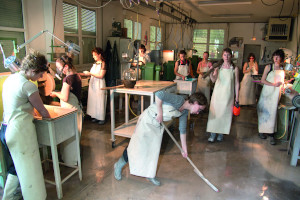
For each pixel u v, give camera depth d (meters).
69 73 2.68
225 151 3.30
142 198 2.25
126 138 3.64
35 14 4.23
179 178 2.60
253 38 9.68
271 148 3.43
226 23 10.13
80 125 2.84
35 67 1.88
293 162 2.93
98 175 2.62
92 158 3.00
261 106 3.63
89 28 5.66
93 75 3.96
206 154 3.20
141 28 8.32
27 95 1.86
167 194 2.32
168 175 2.66
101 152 3.17
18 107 1.84
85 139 3.58
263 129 3.62
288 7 6.29
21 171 1.86
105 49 6.26
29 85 1.86
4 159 2.21
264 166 2.91
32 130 1.89
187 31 9.98
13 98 1.83
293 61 4.90
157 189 2.39
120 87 3.17
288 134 3.89
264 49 9.79
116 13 6.61
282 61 3.46
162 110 2.18
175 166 2.86
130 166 2.35
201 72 5.06
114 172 2.55
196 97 2.08
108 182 2.49
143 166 2.33
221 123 3.42
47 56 4.47
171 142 3.55
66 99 2.63
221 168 2.84
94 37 5.84
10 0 3.80
